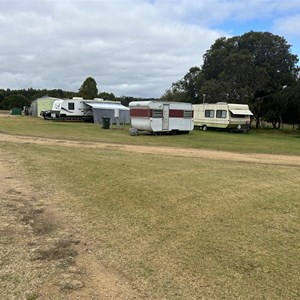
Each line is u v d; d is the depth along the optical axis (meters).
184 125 26.05
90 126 31.17
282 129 41.44
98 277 3.70
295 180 8.81
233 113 31.36
